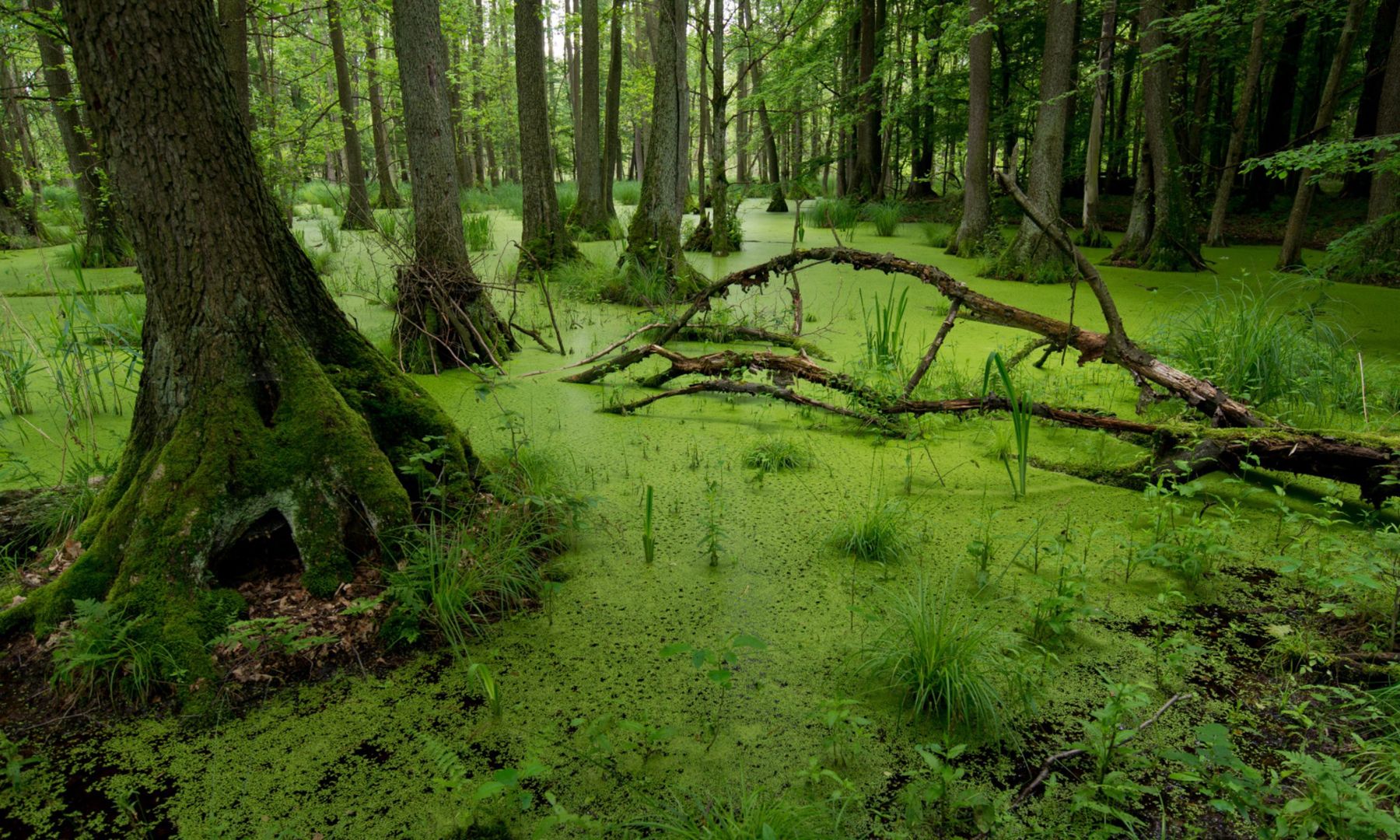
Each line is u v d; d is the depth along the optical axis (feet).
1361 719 7.53
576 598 10.41
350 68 67.41
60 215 51.62
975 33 37.40
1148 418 16.83
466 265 22.29
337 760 7.50
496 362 21.17
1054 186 37.32
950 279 16.67
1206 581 10.78
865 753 7.58
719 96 40.40
